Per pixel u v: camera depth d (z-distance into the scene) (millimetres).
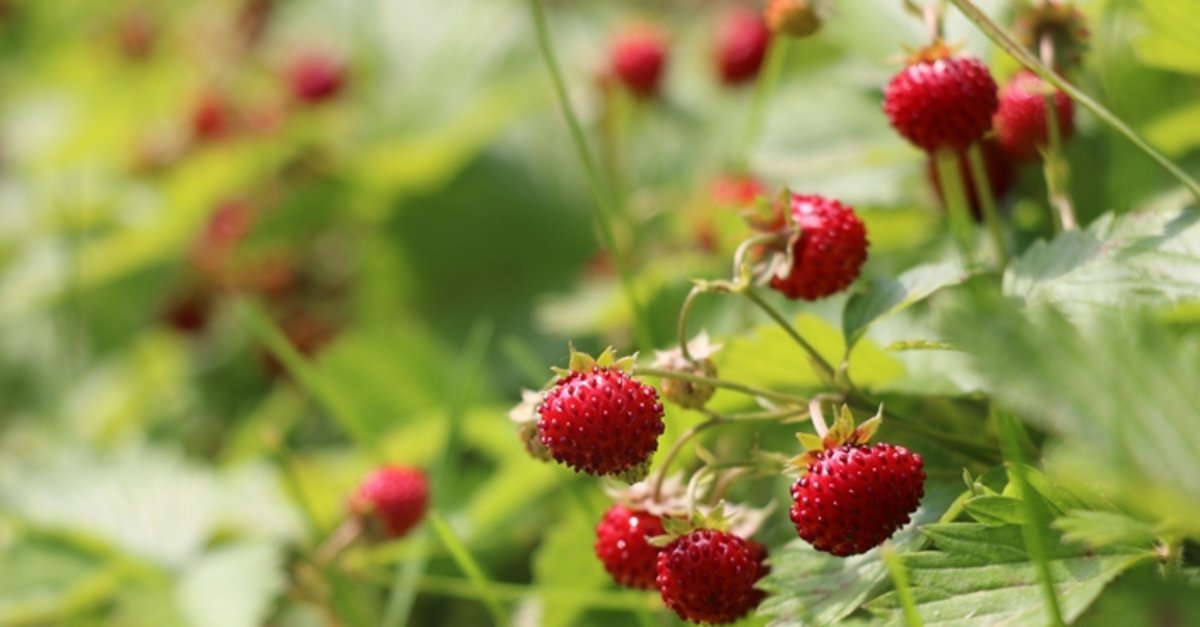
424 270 787
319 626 568
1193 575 388
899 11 475
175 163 913
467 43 899
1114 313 401
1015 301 411
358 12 956
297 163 830
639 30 697
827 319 502
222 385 799
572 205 779
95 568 552
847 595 402
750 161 537
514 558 562
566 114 497
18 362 869
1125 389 370
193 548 552
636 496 425
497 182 796
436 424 557
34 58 1194
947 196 436
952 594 393
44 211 902
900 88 429
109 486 570
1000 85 458
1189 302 403
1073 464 371
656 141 729
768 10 450
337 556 520
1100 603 390
